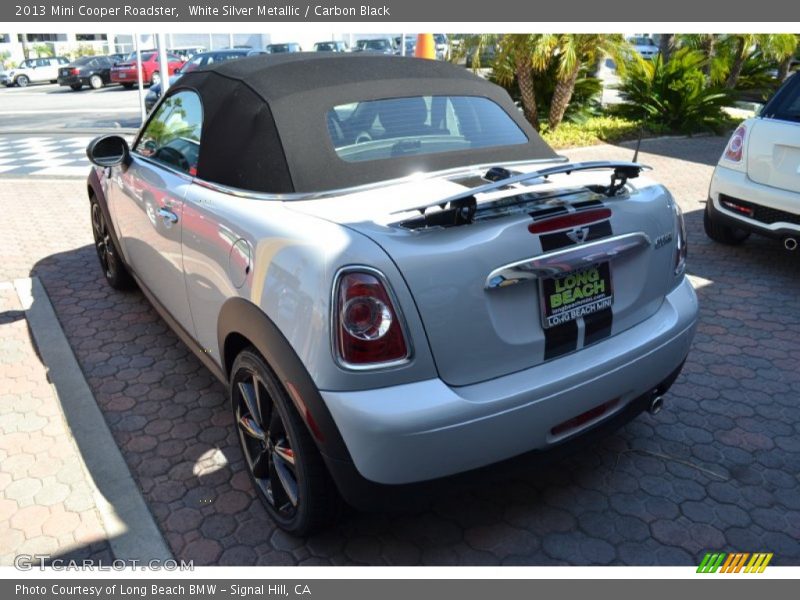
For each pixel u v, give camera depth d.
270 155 2.44
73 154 11.04
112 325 4.18
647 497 2.58
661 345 2.36
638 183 2.55
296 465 2.15
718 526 2.43
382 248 1.88
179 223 2.80
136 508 2.55
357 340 1.85
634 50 11.67
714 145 11.41
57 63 31.02
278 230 2.12
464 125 2.88
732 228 5.15
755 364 3.60
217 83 2.88
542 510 2.53
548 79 12.23
